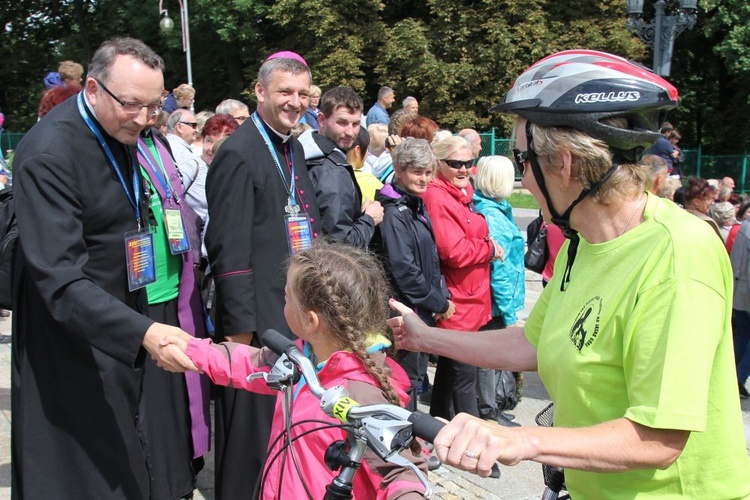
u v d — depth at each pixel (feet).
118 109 8.42
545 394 18.15
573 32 85.10
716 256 4.94
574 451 4.54
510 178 15.92
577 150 5.08
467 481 12.99
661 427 4.56
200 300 11.18
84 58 100.73
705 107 93.20
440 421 4.55
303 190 11.20
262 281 10.47
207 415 11.18
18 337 8.75
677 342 4.66
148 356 9.91
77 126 8.62
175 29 92.02
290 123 10.81
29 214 8.09
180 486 10.50
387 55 84.23
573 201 5.32
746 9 77.82
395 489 5.25
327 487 4.75
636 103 5.02
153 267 9.62
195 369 7.26
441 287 13.87
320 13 83.20
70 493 8.70
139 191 9.48
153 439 10.05
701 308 4.72
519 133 5.58
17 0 106.63
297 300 6.50
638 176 5.17
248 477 10.66
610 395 5.12
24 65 105.91
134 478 9.09
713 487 5.14
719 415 5.11
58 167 8.23
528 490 12.74
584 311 5.27
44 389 8.62
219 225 10.21
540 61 5.60
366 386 6.13
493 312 15.47
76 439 8.66
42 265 7.94
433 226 14.07
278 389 5.75
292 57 10.89
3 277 9.02
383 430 4.58
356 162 16.38
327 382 6.27
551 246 14.85
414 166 13.51
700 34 87.30
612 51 84.48
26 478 8.62
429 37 86.12
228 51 95.09
